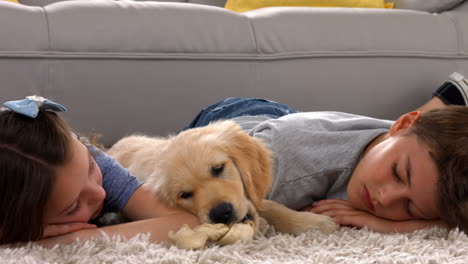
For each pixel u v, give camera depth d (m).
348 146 1.42
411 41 2.59
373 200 1.29
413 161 1.23
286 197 1.44
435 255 1.05
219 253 1.05
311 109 2.54
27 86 2.19
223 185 1.21
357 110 2.59
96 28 2.24
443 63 2.65
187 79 2.38
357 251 1.11
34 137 1.11
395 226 1.29
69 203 1.13
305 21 2.50
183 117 2.40
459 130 1.24
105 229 1.19
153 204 1.27
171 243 1.16
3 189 1.08
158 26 2.31
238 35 2.41
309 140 1.45
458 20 2.68
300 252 1.12
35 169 1.08
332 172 1.41
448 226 1.25
